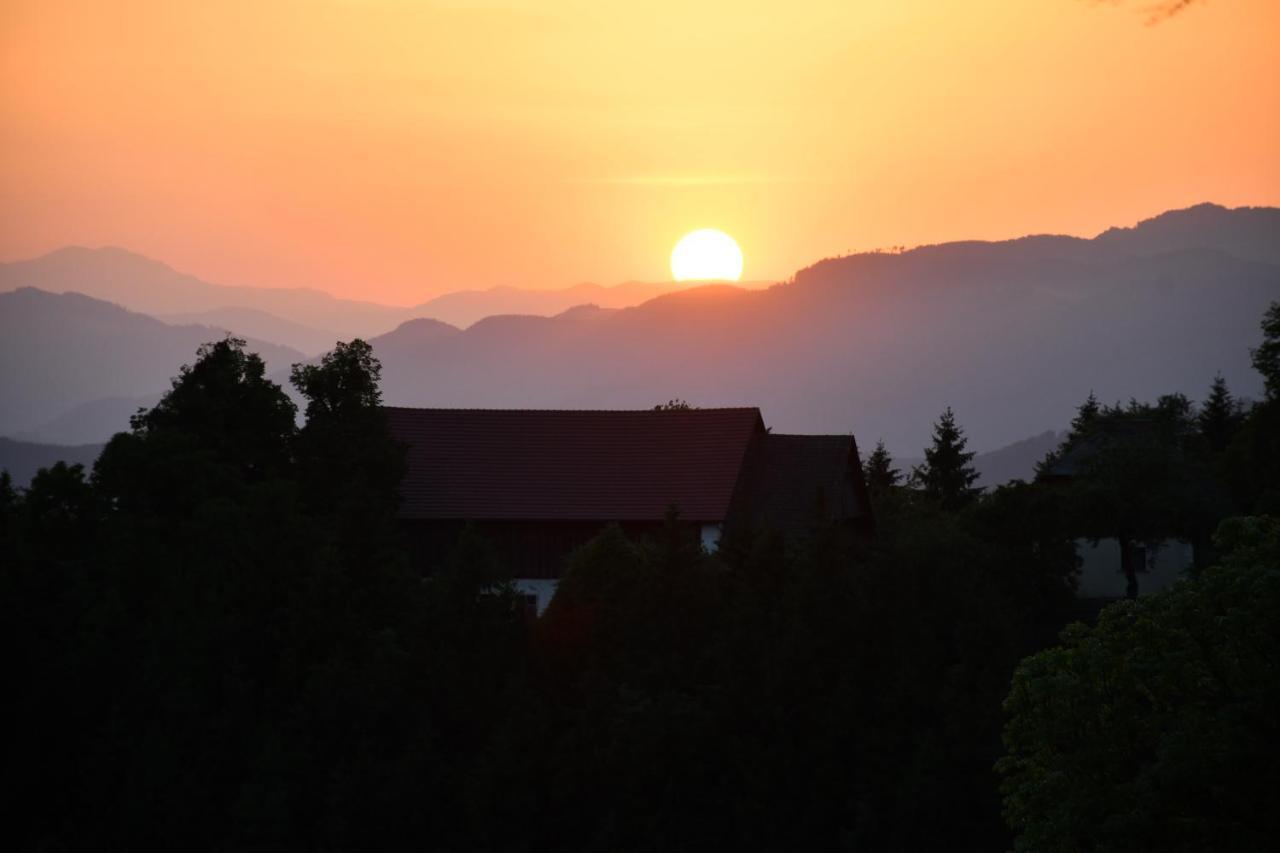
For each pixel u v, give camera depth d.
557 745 103.88
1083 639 65.94
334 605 115.69
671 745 101.38
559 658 111.12
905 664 104.94
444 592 112.56
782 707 103.19
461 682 108.44
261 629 116.62
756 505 159.25
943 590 111.25
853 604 110.44
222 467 142.50
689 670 108.31
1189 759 57.41
